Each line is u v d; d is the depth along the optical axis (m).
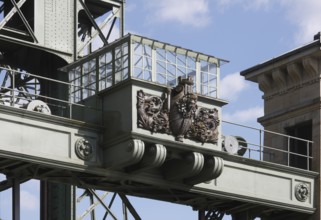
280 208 43.72
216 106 40.62
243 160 42.47
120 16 43.75
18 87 43.38
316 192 44.81
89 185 40.28
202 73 40.56
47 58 42.44
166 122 39.06
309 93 46.12
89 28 43.72
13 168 38.47
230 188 41.94
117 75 39.16
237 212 44.16
